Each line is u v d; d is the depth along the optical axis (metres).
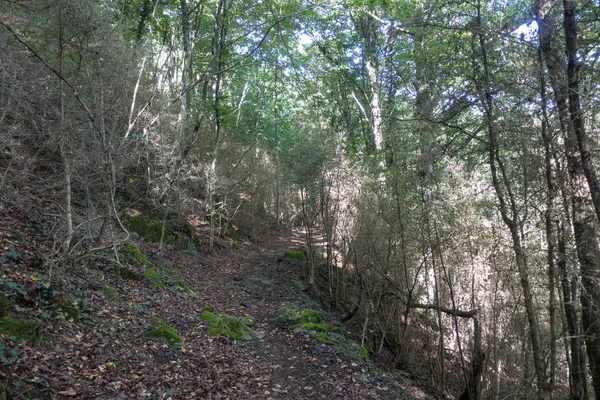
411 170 8.98
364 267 10.68
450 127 7.53
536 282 8.54
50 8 6.39
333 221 12.29
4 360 3.96
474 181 9.48
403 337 9.99
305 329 8.33
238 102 24.80
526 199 6.95
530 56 6.71
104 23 7.55
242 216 18.97
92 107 7.66
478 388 9.17
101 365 4.95
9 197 7.34
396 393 7.03
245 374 6.21
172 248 12.12
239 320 8.26
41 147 7.79
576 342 7.07
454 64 7.77
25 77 6.71
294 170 11.77
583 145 5.96
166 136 11.80
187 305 8.23
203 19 17.12
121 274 7.93
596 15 6.27
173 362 5.79
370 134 17.22
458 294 11.37
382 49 16.78
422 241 9.53
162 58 17.94
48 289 5.63
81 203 8.97
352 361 7.54
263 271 12.86
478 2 7.14
